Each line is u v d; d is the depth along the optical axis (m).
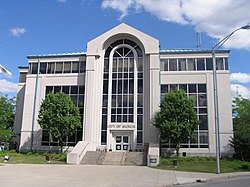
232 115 41.47
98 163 33.34
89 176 18.89
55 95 38.34
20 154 38.59
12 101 47.00
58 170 22.98
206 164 30.59
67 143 40.59
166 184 15.48
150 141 37.69
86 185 14.38
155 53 40.59
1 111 44.75
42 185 13.98
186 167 28.22
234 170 26.81
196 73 40.62
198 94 40.03
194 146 38.38
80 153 33.81
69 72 43.69
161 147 38.75
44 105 38.03
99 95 41.22
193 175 21.30
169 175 20.83
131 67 41.84
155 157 31.02
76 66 43.69
